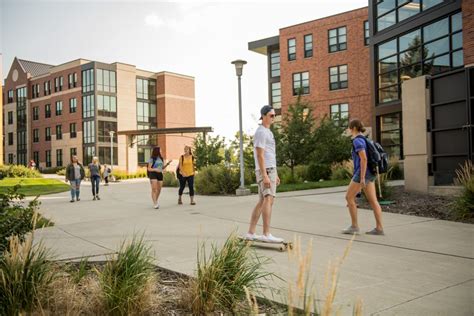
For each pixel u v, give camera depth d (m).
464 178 9.52
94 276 4.38
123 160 54.59
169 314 3.62
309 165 21.48
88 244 6.54
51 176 47.28
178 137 58.56
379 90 21.20
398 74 19.70
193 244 6.39
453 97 11.42
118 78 54.50
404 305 3.73
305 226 8.02
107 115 53.34
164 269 4.88
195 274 4.21
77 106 54.75
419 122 12.17
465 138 11.15
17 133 65.44
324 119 20.89
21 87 64.44
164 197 15.34
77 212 11.11
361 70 33.56
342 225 8.10
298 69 37.03
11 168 36.53
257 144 6.10
